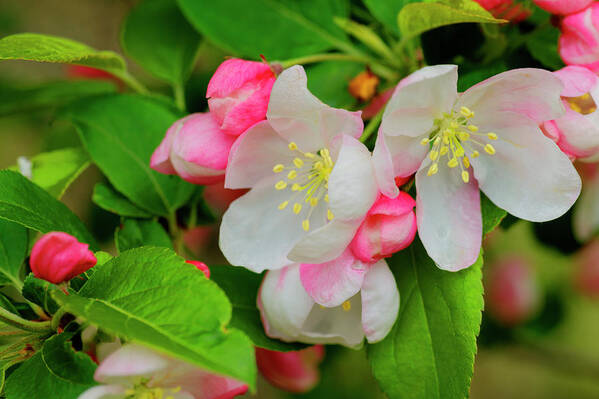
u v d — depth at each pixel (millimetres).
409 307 398
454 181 400
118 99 447
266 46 456
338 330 402
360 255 386
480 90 391
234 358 361
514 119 395
